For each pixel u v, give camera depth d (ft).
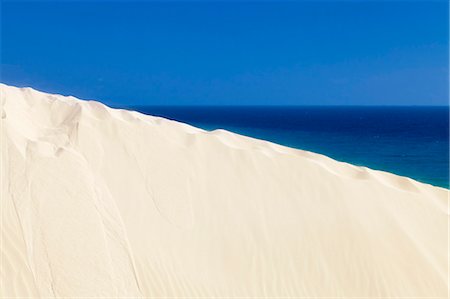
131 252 27.37
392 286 29.17
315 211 32.81
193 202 31.71
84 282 25.43
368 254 30.53
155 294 26.23
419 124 344.69
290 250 30.07
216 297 26.84
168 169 33.45
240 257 29.27
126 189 30.99
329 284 28.81
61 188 28.99
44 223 27.02
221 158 35.91
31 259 25.52
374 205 34.27
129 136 35.19
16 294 24.12
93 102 40.60
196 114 584.81
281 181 34.81
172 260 27.86
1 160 29.58
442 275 30.58
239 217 31.48
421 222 35.01
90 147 33.09
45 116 39.29
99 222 28.14
